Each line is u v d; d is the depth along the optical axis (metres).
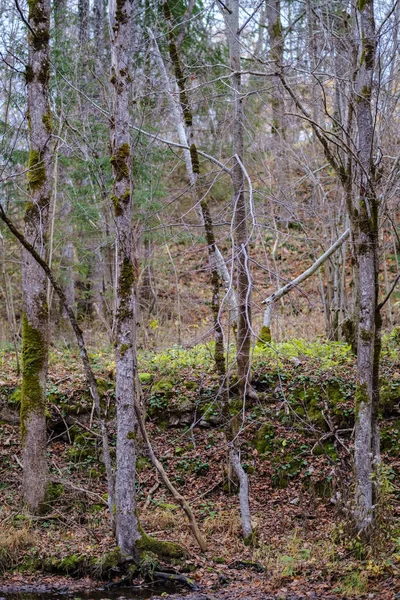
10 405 11.11
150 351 13.73
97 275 17.45
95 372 11.93
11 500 9.61
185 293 18.98
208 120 16.69
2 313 17.89
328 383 10.95
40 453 9.26
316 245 17.77
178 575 7.68
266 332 12.16
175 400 11.20
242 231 9.77
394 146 9.48
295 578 7.56
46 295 9.42
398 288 15.52
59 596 7.46
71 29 15.80
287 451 10.39
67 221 14.41
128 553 7.88
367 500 7.84
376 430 8.16
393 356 11.72
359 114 7.95
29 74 9.27
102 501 9.65
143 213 12.16
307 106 13.90
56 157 10.88
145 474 10.48
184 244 21.67
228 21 10.44
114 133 7.87
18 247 16.02
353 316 12.27
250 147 15.66
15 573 8.04
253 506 9.76
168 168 17.88
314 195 14.35
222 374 9.11
